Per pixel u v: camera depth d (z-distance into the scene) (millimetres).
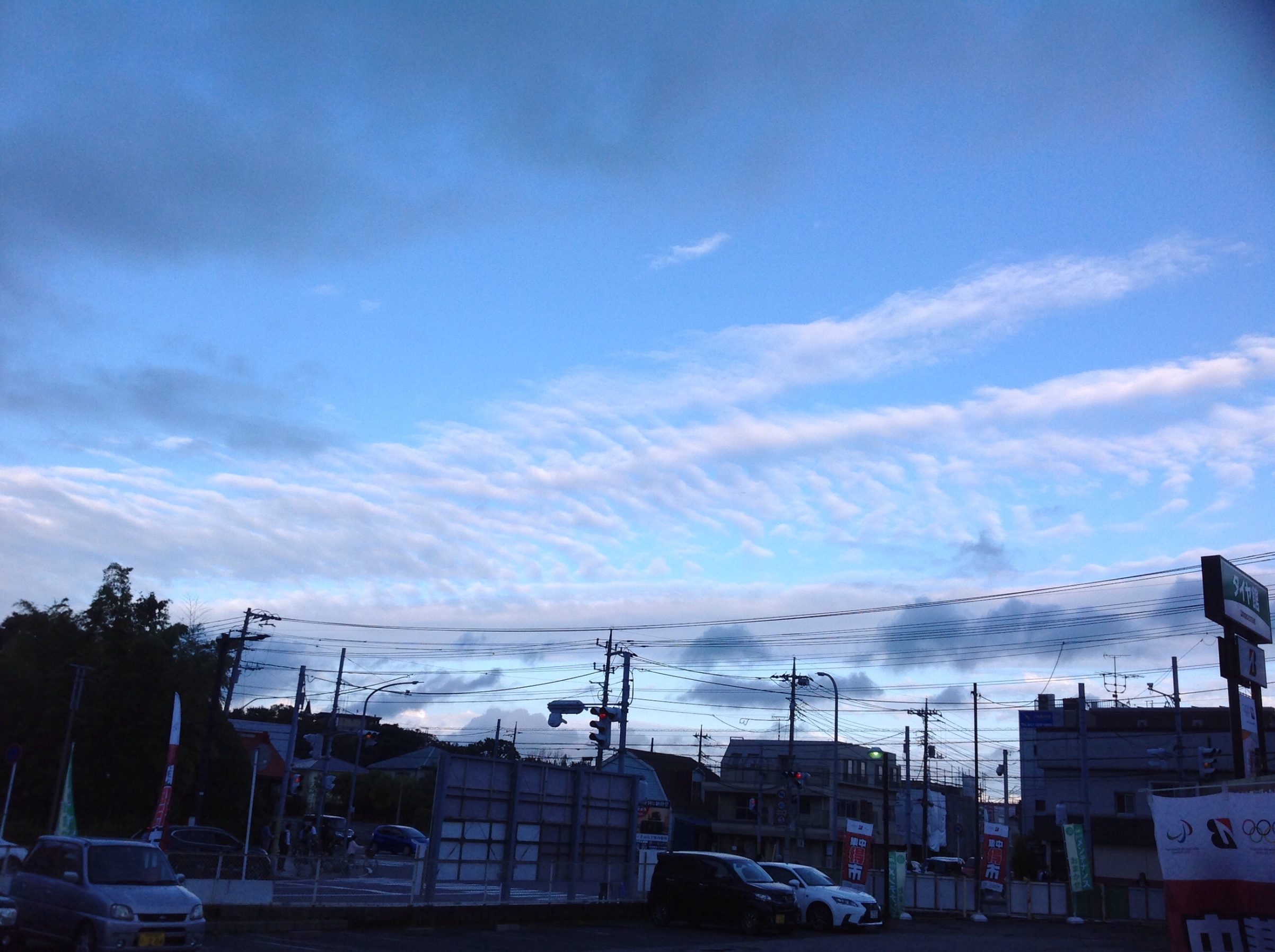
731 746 77000
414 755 90312
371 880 28578
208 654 52344
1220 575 24234
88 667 34969
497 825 26000
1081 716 45688
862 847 37625
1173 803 13008
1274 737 48938
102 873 15250
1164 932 36188
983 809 77312
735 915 26844
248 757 49531
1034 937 30297
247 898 21734
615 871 29344
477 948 19984
